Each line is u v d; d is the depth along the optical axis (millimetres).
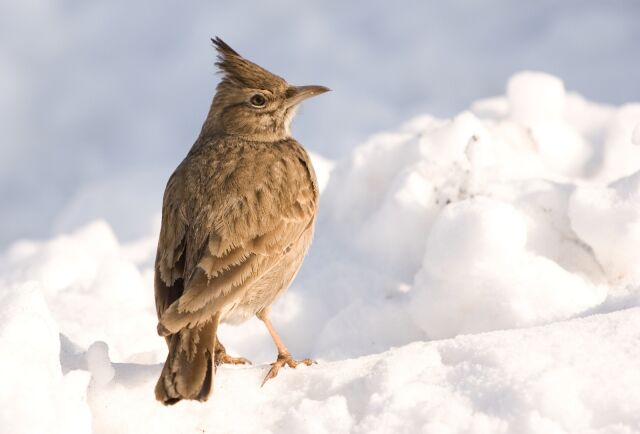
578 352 8727
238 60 12203
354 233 14086
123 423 9227
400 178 13961
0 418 8414
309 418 8820
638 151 15781
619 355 8625
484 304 11883
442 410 8445
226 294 9906
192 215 10391
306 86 12227
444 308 12148
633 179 12359
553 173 14859
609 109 17219
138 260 16344
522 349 8883
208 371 9203
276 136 12031
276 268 10648
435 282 12250
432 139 14656
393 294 12961
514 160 14930
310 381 9461
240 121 12055
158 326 9305
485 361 8875
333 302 13188
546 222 13023
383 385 8930
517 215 12180
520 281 11742
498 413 8320
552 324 9320
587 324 9141
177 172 10984
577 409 8203
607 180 15617
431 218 13578
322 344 12492
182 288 10148
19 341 8883
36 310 9141
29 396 8539
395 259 13484
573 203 12492
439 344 9297
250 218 10367
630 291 10969
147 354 11445
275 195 10656
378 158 14820
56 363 9023
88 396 9375
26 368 8695
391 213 13672
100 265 15047
